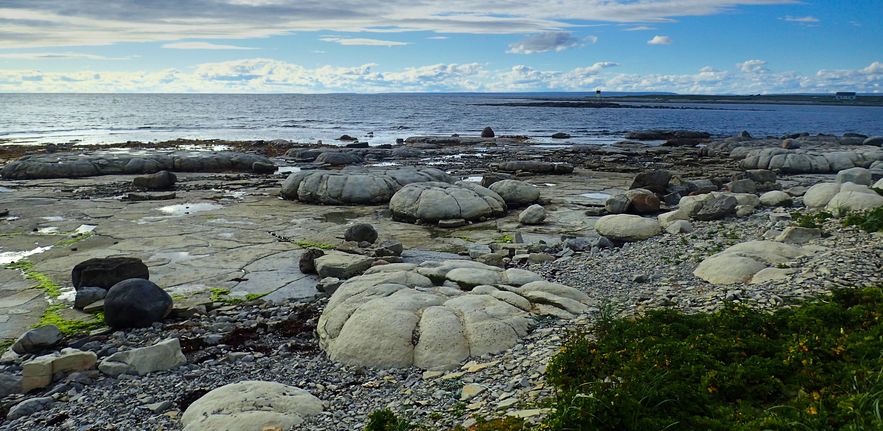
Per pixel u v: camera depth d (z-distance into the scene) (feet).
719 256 38.34
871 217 44.50
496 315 29.48
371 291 32.76
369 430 19.71
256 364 28.63
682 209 59.06
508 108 502.38
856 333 21.81
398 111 435.53
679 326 24.93
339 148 145.18
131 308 33.35
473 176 100.83
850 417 16.43
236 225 59.77
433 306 30.19
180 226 59.06
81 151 124.88
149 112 390.01
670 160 125.70
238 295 39.04
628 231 52.11
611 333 25.36
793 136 178.91
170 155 111.55
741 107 611.47
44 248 50.42
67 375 27.43
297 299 38.32
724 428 17.08
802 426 16.29
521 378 23.26
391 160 126.62
